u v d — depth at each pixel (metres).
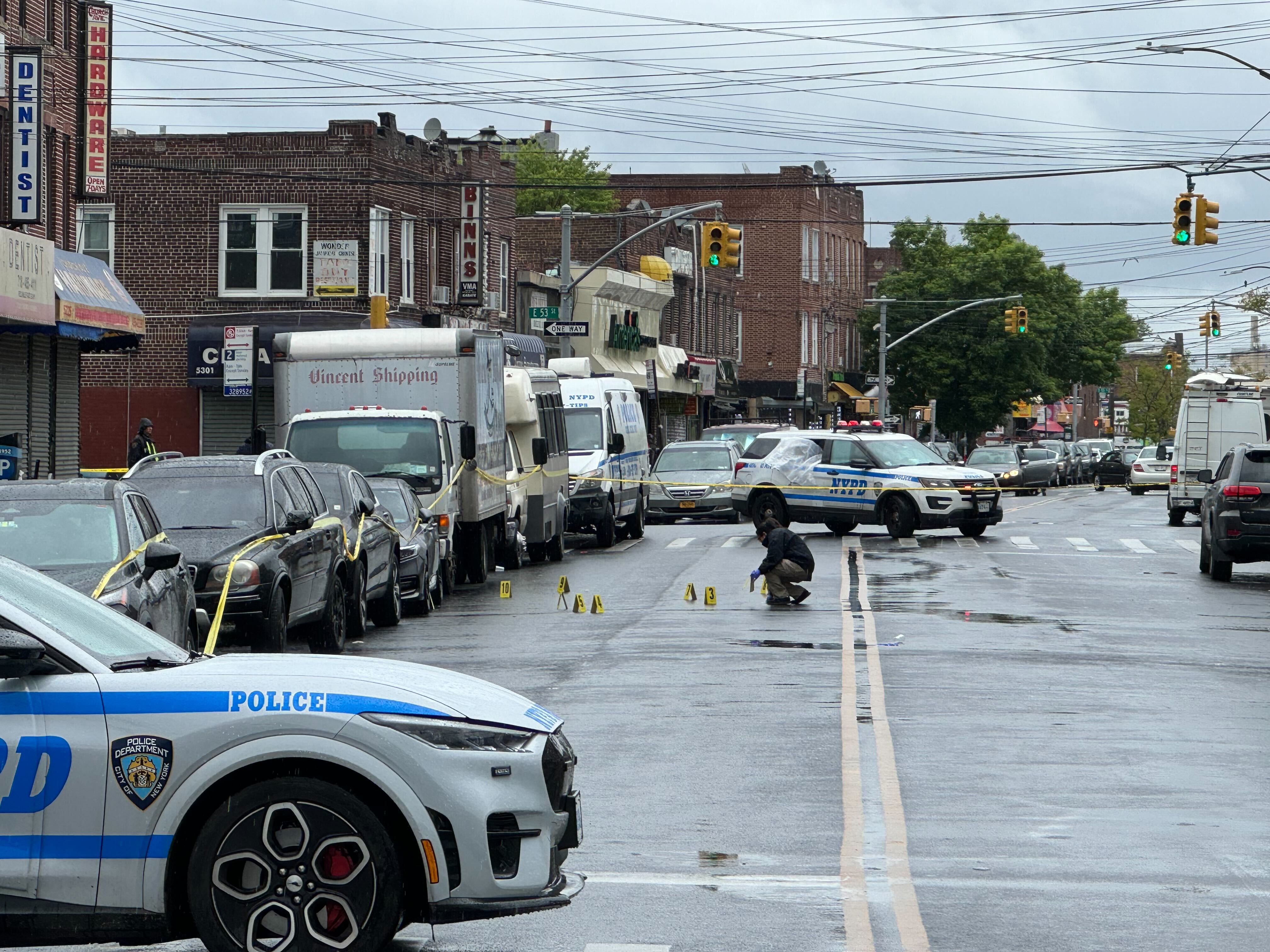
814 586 42.12
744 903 13.07
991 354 144.75
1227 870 14.20
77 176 50.25
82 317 46.53
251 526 26.83
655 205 149.50
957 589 41.31
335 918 10.71
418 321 76.38
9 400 47.19
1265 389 68.75
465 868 10.66
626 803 16.84
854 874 14.00
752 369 147.38
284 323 70.56
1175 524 69.25
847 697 23.88
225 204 71.75
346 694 10.77
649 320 117.81
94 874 10.53
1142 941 12.01
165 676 10.82
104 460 72.25
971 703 23.47
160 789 10.52
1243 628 33.69
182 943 12.26
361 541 31.59
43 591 12.23
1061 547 56.03
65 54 49.31
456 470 41.94
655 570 48.47
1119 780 18.09
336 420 40.72
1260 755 19.61
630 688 24.78
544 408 52.25
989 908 12.93
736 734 20.81
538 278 97.12
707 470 73.38
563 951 11.79
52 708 10.59
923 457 60.31
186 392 71.94
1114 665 27.75
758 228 147.38
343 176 71.69
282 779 10.64
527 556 56.47
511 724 11.06
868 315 153.88
